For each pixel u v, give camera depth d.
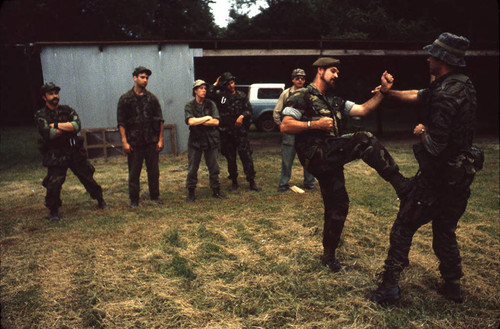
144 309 2.37
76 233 3.78
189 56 9.15
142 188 5.77
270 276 2.76
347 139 2.53
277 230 3.77
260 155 8.89
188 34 30.84
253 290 2.58
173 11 28.94
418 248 3.21
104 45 8.71
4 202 5.09
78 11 22.09
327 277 2.74
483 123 16.80
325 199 2.79
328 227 2.81
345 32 18.34
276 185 5.82
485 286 2.54
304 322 2.22
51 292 2.60
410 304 2.38
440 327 2.13
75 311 2.39
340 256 3.13
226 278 2.78
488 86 17.67
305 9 26.20
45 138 3.99
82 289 2.65
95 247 3.40
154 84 9.02
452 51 2.12
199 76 18.47
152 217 4.30
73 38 22.58
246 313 2.34
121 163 8.15
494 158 7.69
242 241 3.51
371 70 16.28
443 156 2.16
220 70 18.50
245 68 18.03
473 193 5.00
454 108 2.06
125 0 23.09
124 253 3.26
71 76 8.64
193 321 2.24
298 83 4.89
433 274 2.74
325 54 10.50
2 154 9.66
